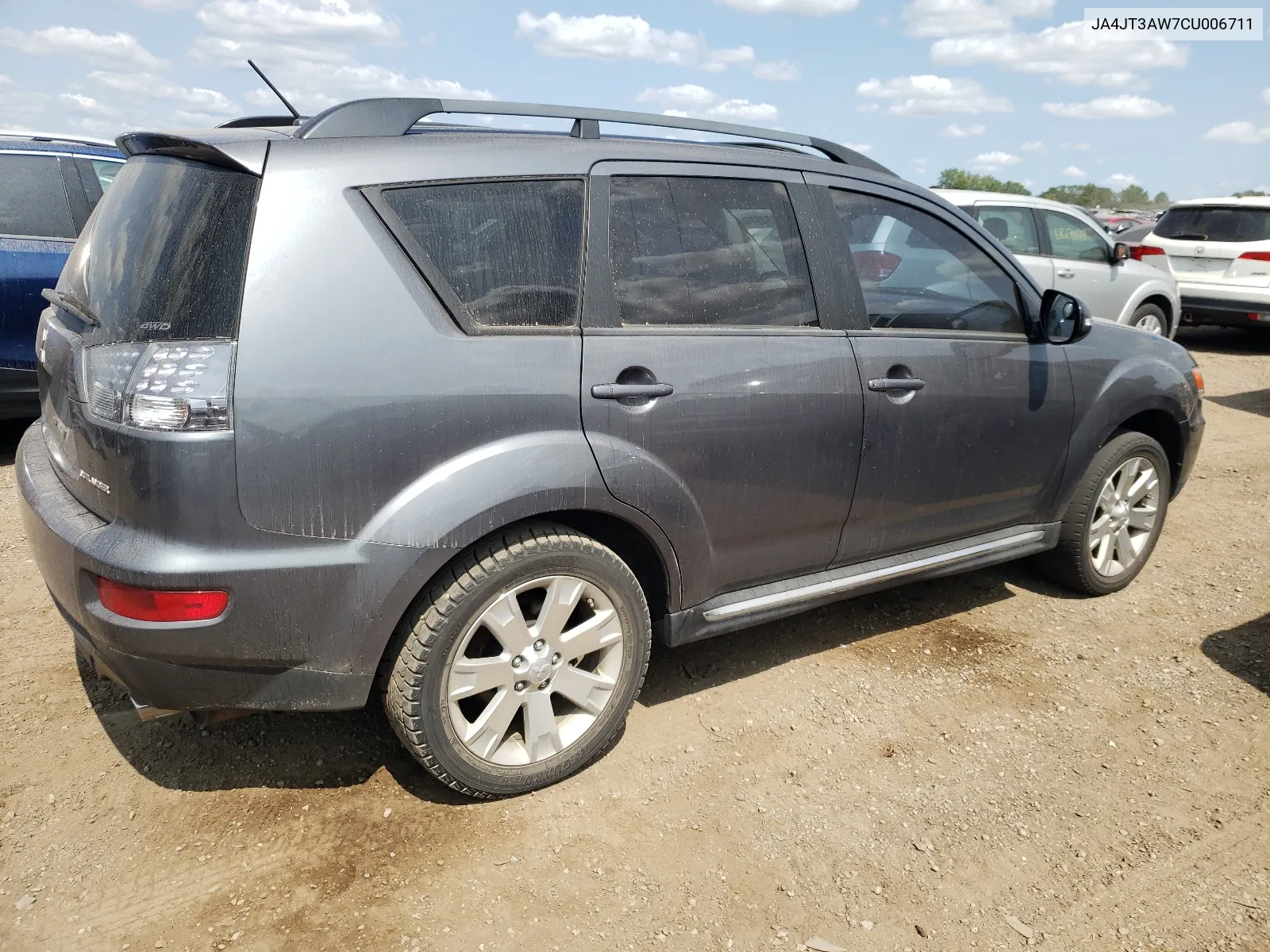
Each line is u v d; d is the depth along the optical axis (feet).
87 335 7.66
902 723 10.23
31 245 17.13
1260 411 25.68
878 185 10.57
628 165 8.80
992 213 27.25
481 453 7.64
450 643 7.74
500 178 8.04
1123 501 13.46
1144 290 29.96
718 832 8.38
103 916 7.15
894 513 10.73
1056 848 8.38
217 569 6.84
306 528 7.09
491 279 7.86
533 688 8.39
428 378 7.40
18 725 9.43
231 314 6.87
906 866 8.09
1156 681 11.30
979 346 11.08
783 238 9.66
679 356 8.69
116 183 8.64
